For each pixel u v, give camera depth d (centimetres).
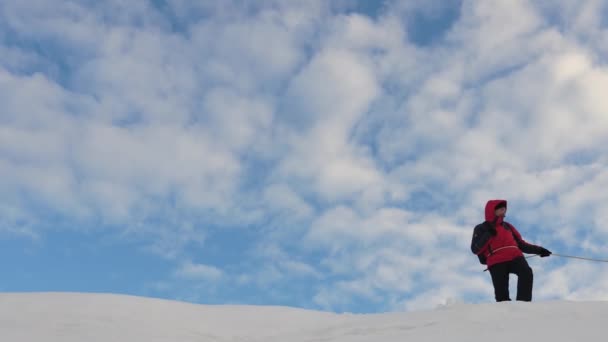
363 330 605
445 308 655
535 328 533
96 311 689
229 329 674
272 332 667
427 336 538
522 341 492
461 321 591
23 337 571
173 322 678
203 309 762
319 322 705
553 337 496
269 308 782
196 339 612
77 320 643
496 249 788
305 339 606
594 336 491
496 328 549
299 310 782
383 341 539
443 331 554
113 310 700
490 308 632
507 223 809
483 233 791
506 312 615
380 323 626
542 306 629
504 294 781
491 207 795
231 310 766
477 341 503
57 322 633
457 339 515
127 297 774
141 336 596
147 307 729
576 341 482
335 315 750
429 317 624
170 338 600
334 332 617
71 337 575
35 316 659
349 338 576
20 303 717
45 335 579
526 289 767
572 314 594
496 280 786
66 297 756
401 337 546
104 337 581
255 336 651
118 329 616
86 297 757
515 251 784
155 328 637
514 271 780
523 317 594
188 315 719
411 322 610
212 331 659
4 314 666
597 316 580
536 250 809
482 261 807
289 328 679
